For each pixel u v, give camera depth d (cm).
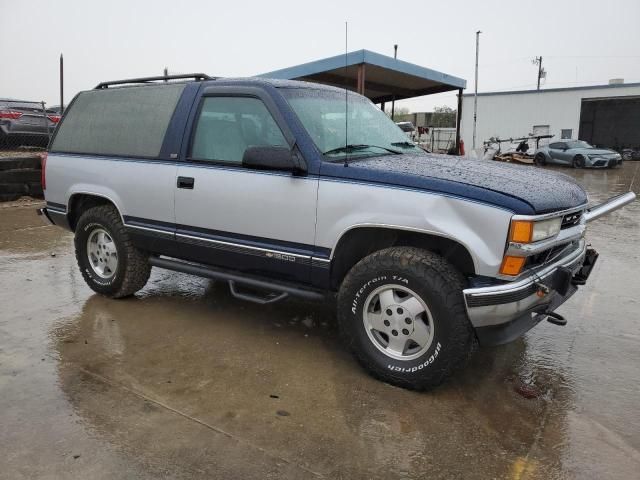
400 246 362
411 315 347
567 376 386
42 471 267
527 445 301
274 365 390
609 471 280
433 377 342
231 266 428
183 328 455
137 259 499
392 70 1342
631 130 4328
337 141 402
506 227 316
